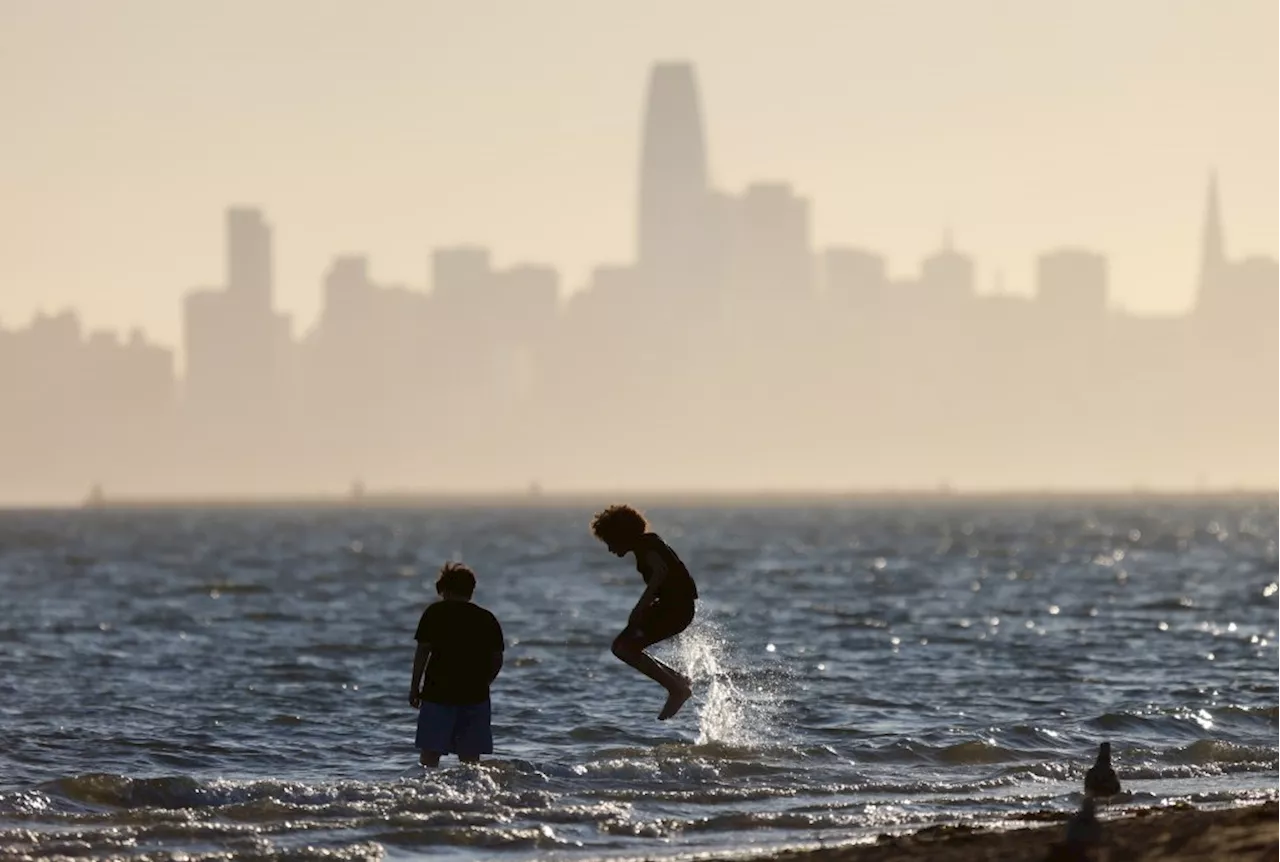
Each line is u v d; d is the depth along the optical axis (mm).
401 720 76312
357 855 43812
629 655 57094
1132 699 81875
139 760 63562
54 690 89188
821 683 89625
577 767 57094
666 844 46406
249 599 184375
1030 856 39594
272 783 53781
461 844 46062
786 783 56594
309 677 96438
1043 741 66938
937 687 87688
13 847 44469
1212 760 62156
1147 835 41188
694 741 67688
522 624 138000
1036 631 127938
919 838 43375
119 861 42719
